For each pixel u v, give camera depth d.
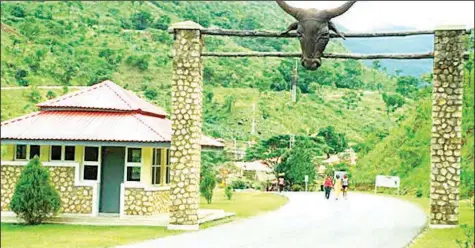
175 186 20.70
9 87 51.53
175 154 20.80
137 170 22.86
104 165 23.19
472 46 20.59
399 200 37.09
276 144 56.94
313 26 19.52
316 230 20.19
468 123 20.27
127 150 22.91
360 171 51.44
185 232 19.39
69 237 18.09
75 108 23.92
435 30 20.30
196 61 20.92
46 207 21.39
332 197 40.25
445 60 20.25
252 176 55.53
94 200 22.66
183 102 20.89
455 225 20.12
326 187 38.66
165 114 26.44
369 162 51.06
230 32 20.77
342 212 27.98
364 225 21.89
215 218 23.14
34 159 21.81
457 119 20.12
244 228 20.75
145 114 24.73
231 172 55.47
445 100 20.25
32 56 54.38
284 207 31.20
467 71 20.66
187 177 20.69
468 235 16.50
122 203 22.44
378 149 50.97
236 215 26.09
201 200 36.19
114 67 53.34
